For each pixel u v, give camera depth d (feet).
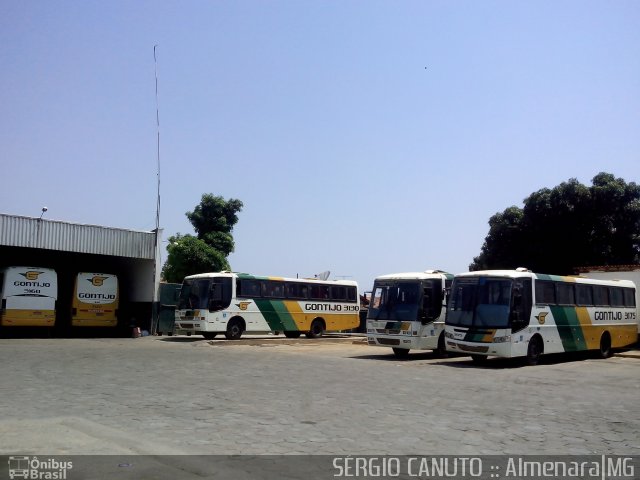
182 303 97.96
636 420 32.60
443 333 73.97
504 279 63.31
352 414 32.89
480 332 62.54
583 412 34.94
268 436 27.17
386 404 36.45
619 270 93.71
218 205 149.38
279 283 106.22
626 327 83.05
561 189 119.55
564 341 69.26
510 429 29.63
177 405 34.83
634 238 116.67
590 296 75.77
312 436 27.30
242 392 40.32
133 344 87.04
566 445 26.45
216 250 141.18
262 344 94.79
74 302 103.30
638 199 118.52
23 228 96.43
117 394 38.65
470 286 65.16
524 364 66.49
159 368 54.39
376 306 74.95
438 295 74.13
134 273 118.73
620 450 25.66
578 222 118.11
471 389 44.45
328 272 117.91
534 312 64.95
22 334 106.32
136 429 28.22
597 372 59.47
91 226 104.73
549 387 46.52
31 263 120.47
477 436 27.94
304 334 117.50
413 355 78.13
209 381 45.88
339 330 115.65
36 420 29.53
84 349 74.74
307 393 40.34
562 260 119.75
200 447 24.95
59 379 45.62
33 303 97.50
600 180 120.98
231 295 98.37
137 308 116.26
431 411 34.32
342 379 48.70
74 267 124.77
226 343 92.99
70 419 29.76
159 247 113.91
